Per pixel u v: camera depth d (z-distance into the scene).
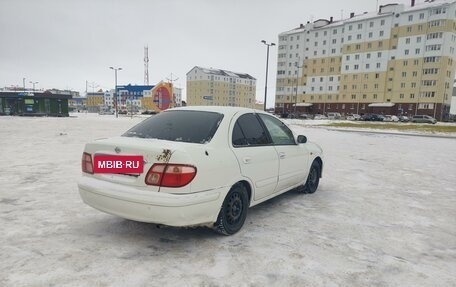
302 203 5.35
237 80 127.06
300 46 93.75
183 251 3.41
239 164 3.80
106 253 3.31
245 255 3.36
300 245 3.66
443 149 14.95
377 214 4.91
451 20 66.19
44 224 4.07
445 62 67.44
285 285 2.83
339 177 7.66
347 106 83.19
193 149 3.34
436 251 3.66
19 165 7.98
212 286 2.77
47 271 2.92
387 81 75.75
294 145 5.20
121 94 89.38
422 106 70.31
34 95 46.06
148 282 2.79
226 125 3.91
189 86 122.88
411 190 6.55
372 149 14.19
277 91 100.56
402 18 72.19
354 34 80.44
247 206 4.08
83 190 3.61
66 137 15.51
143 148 3.28
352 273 3.08
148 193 3.18
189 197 3.18
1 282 2.72
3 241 3.54
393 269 3.20
